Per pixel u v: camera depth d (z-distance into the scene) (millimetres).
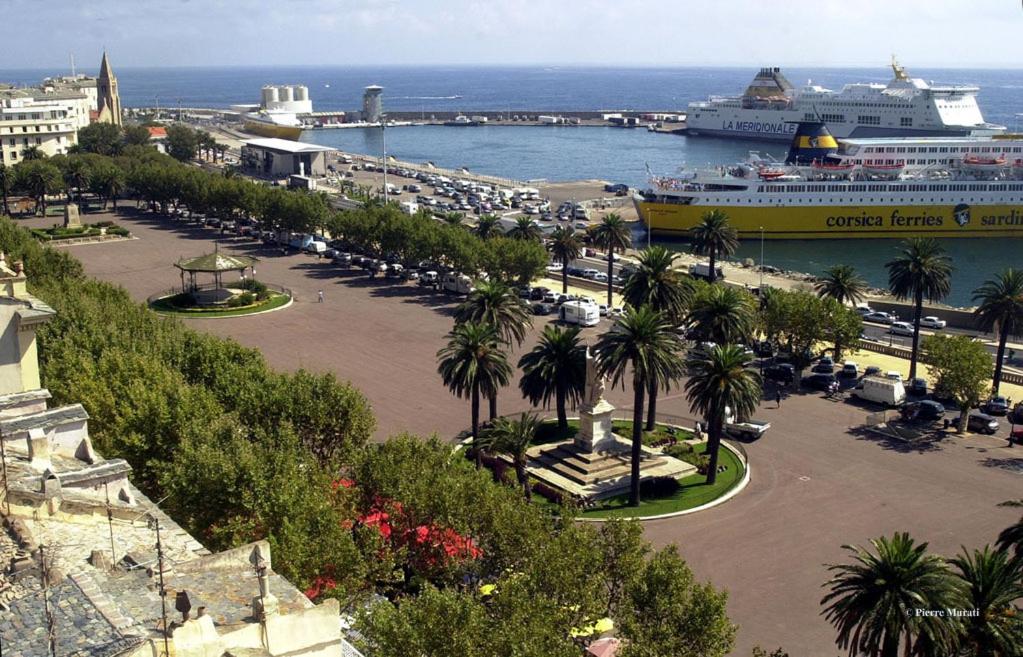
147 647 34562
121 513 48438
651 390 117250
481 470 84688
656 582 62469
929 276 143500
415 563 75312
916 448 117438
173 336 116875
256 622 38125
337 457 90938
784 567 87688
